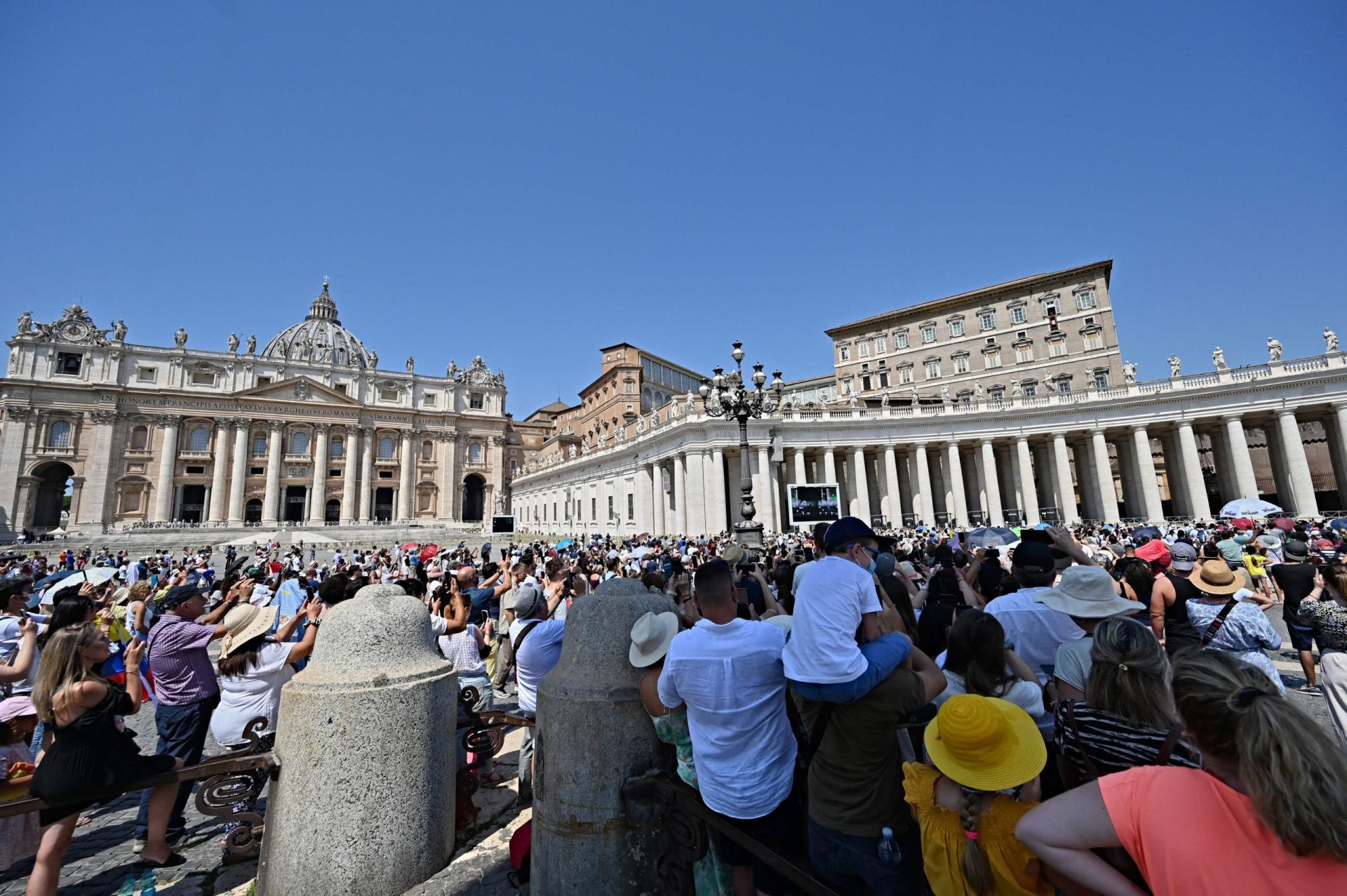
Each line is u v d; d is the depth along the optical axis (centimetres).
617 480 5272
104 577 939
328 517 7594
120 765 385
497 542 5847
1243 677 183
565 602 943
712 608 304
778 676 298
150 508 6644
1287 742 156
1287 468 3600
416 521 7888
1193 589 561
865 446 4322
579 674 353
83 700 374
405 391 8306
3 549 4819
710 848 319
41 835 447
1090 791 197
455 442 8425
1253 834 164
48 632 410
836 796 268
